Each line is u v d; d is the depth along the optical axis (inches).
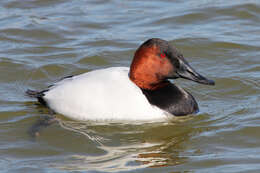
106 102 377.1
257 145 346.3
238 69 481.7
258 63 490.6
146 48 379.2
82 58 509.0
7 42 544.4
